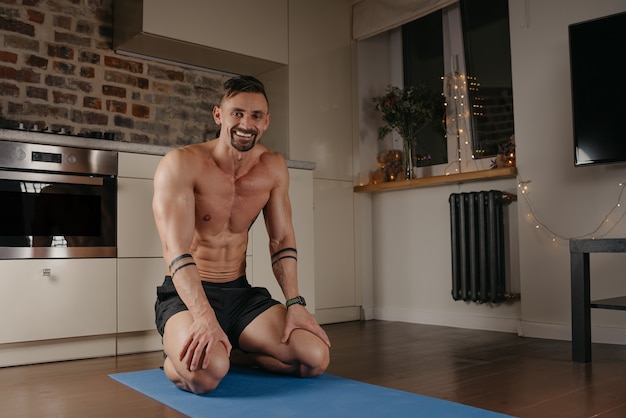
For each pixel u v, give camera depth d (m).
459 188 4.00
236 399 1.90
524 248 3.44
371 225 4.56
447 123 4.22
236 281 2.36
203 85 4.18
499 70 3.96
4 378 2.40
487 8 4.04
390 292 4.42
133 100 3.85
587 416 1.70
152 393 2.03
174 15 3.60
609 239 2.52
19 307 2.65
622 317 3.08
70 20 3.63
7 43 3.40
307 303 3.75
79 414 1.80
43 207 2.75
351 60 4.52
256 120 2.15
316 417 1.67
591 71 3.02
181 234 2.08
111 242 2.93
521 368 2.45
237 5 3.89
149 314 3.02
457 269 3.89
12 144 2.66
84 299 2.82
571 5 3.30
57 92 3.55
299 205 3.78
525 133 3.46
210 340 1.92
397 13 4.21
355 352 2.90
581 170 3.23
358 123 4.53
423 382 2.19
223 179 2.22
